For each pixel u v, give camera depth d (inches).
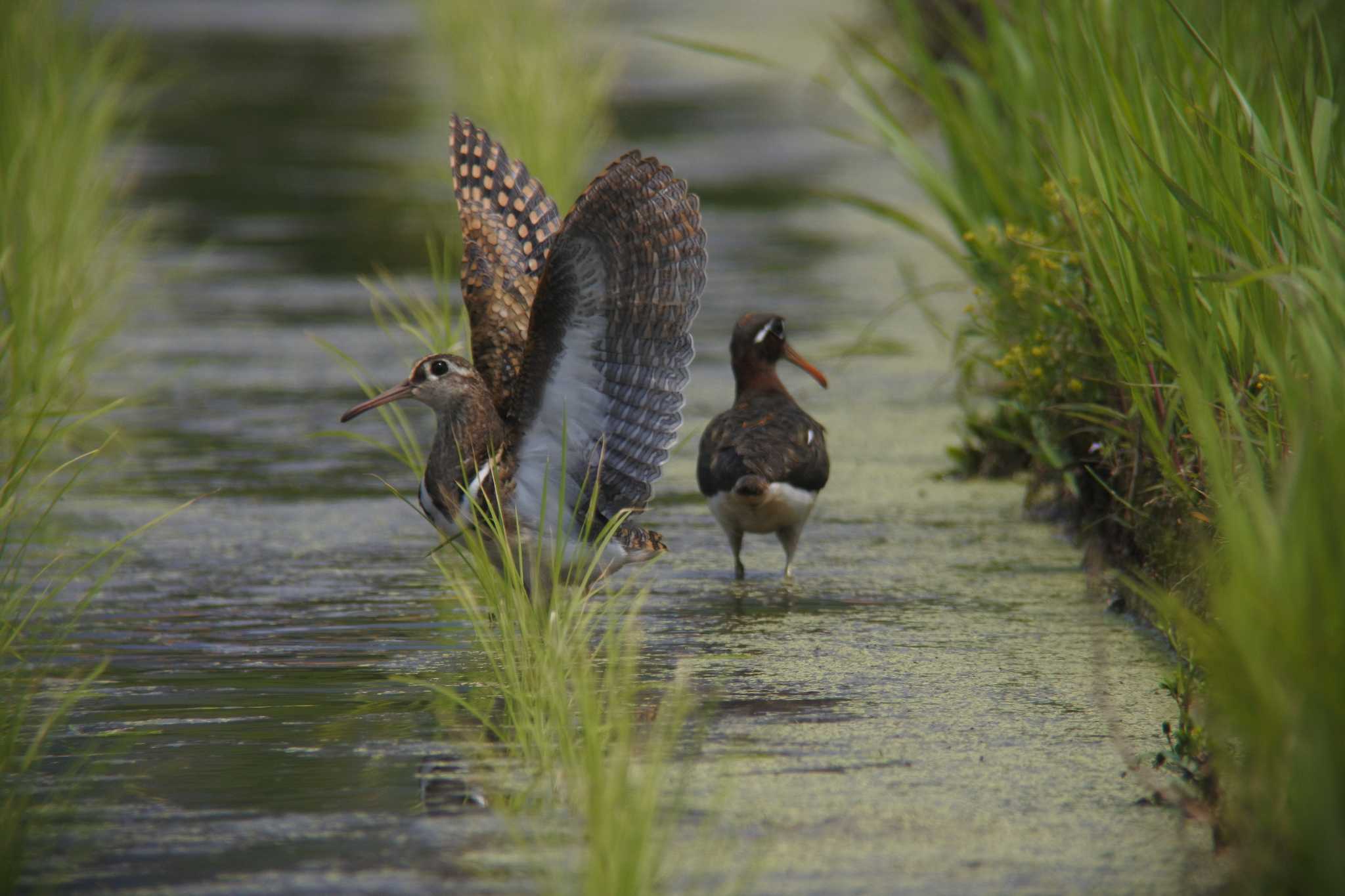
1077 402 534.0
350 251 1022.4
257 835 319.3
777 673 416.2
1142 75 482.3
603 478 421.4
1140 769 349.7
